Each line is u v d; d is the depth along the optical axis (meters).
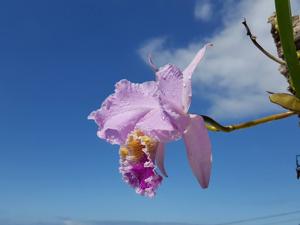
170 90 0.24
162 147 0.25
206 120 0.23
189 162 0.24
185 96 0.24
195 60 0.24
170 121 0.24
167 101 0.24
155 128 0.24
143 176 0.25
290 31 0.22
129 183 0.25
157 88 0.24
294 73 0.22
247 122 0.23
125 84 0.25
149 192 0.25
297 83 0.22
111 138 0.25
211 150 0.24
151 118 0.24
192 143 0.24
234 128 0.23
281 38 0.22
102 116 0.25
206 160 0.24
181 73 0.23
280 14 0.22
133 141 0.25
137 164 0.25
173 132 0.24
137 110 0.25
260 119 0.23
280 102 0.23
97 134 0.26
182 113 0.24
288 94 0.23
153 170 0.25
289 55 0.22
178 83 0.23
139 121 0.25
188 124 0.24
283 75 0.30
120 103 0.25
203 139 0.24
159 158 0.25
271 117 0.23
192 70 0.23
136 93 0.25
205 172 0.24
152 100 0.25
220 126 0.23
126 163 0.26
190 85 0.23
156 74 0.24
